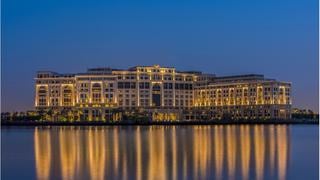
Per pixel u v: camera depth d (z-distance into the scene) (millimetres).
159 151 135500
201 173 91875
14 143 175375
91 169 98688
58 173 94062
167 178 86875
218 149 140375
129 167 100750
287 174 90688
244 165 102438
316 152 129375
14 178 89438
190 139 189875
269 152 130125
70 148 150500
